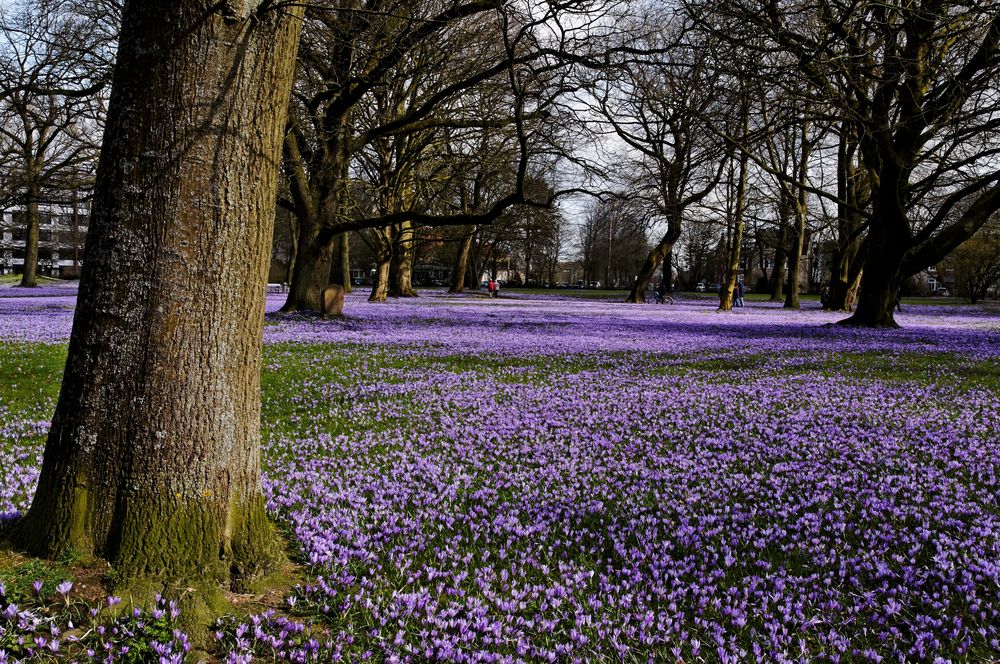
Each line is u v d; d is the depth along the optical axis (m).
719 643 3.06
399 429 7.45
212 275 3.28
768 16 13.77
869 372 11.97
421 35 16.50
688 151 21.30
